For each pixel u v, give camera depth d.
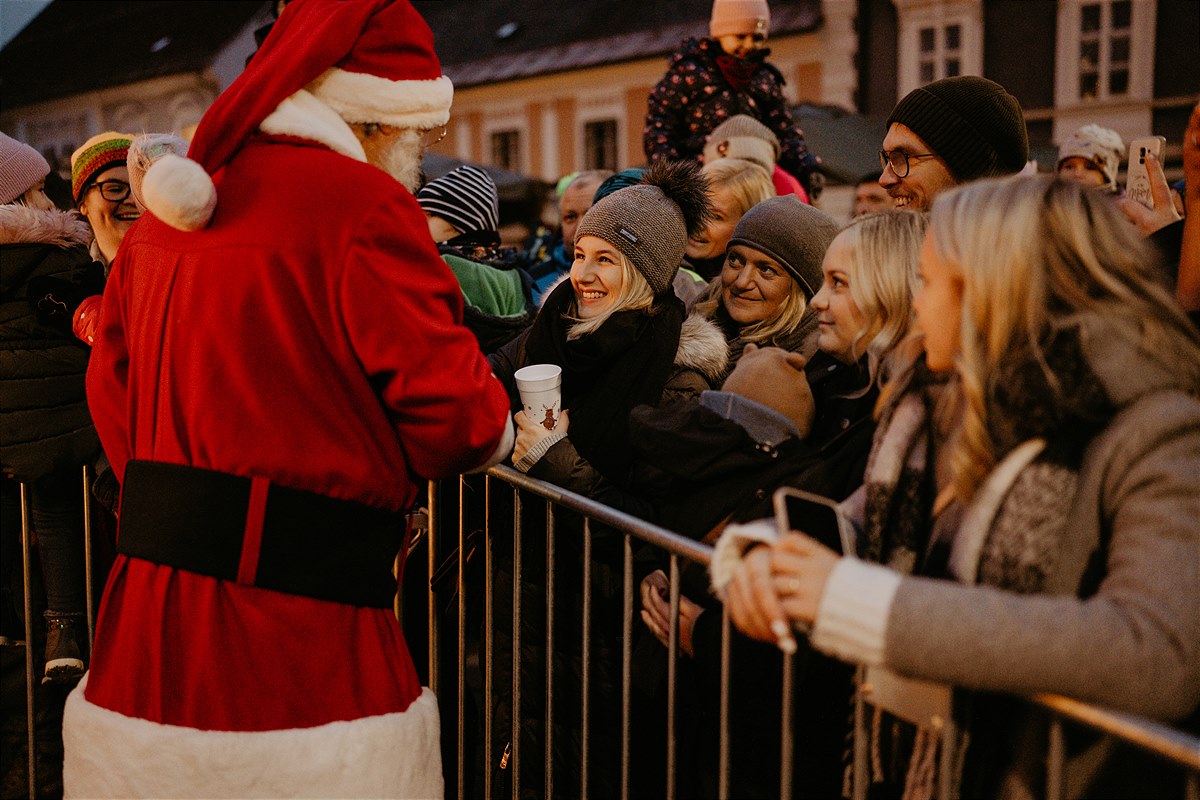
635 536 1.77
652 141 4.12
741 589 1.26
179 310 1.62
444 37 25.52
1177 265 2.02
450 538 2.50
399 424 1.65
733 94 4.09
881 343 1.81
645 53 21.59
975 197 1.28
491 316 2.77
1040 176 1.28
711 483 1.76
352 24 1.65
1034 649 1.05
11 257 2.52
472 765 2.51
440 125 1.79
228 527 1.58
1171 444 1.13
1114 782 1.22
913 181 2.38
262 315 1.57
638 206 2.21
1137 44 17.08
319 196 1.58
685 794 1.98
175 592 1.60
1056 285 1.21
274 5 2.78
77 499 2.72
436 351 1.59
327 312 1.57
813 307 1.97
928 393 1.44
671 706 1.71
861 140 8.89
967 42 18.14
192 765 1.53
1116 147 3.78
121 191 2.79
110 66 28.28
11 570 2.82
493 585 2.30
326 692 1.60
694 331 2.24
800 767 1.69
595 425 2.10
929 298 1.32
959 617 1.08
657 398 2.14
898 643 1.10
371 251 1.57
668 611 1.90
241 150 1.66
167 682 1.58
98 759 1.60
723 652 1.61
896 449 1.42
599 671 2.14
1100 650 1.04
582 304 2.25
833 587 1.15
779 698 1.72
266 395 1.58
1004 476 1.24
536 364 2.28
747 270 2.32
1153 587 1.06
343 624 1.63
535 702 2.27
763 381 1.89
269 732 1.55
